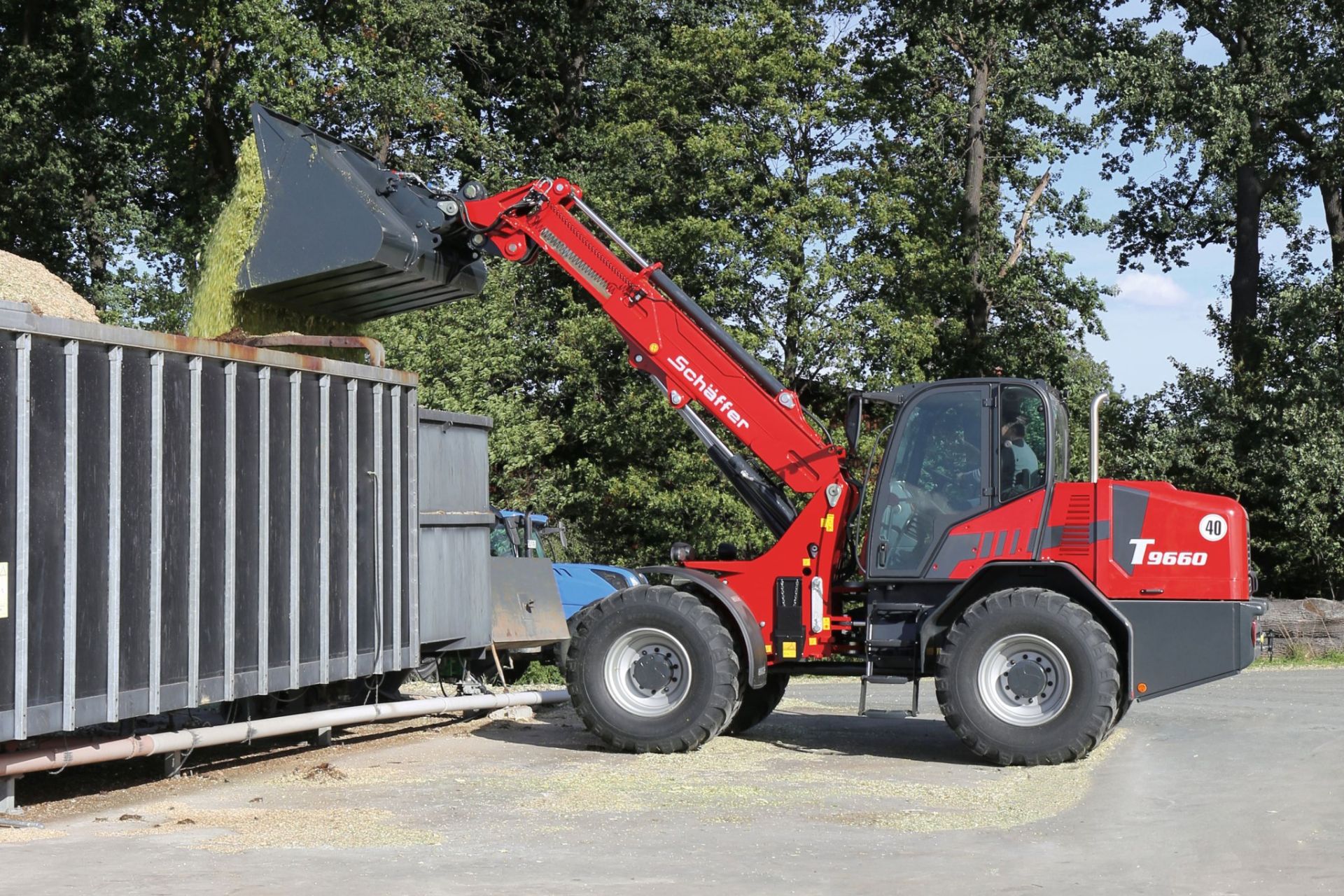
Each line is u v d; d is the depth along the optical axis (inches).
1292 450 937.5
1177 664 369.4
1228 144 985.5
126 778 355.3
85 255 1332.4
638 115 1101.1
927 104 1131.3
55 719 295.3
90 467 305.3
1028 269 1146.7
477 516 466.9
